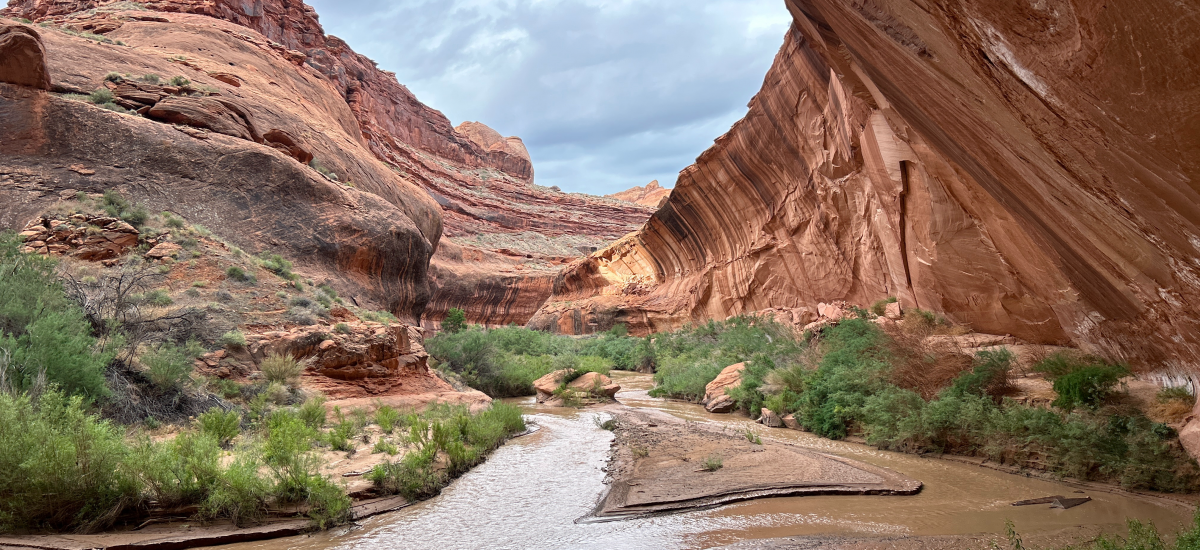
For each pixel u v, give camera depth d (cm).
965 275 1512
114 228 1376
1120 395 880
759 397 1581
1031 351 1305
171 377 958
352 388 1268
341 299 1734
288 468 696
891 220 1808
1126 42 224
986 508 721
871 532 632
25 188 1470
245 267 1482
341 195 2125
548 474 909
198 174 1783
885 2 434
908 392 1154
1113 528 623
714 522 677
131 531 580
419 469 815
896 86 654
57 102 1656
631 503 744
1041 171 446
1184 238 352
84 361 833
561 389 1902
